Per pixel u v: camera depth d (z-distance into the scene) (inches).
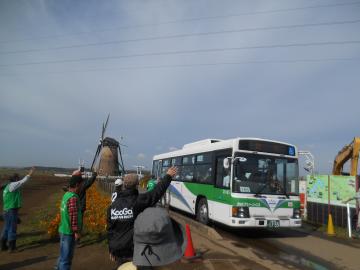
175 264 322.7
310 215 726.5
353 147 752.3
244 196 479.8
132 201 185.5
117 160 2672.2
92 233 438.6
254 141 508.1
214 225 612.7
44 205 841.5
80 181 268.7
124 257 183.5
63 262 256.2
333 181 658.8
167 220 171.6
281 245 461.1
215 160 555.2
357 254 413.7
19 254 352.8
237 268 314.2
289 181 515.8
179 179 730.2
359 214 567.8
